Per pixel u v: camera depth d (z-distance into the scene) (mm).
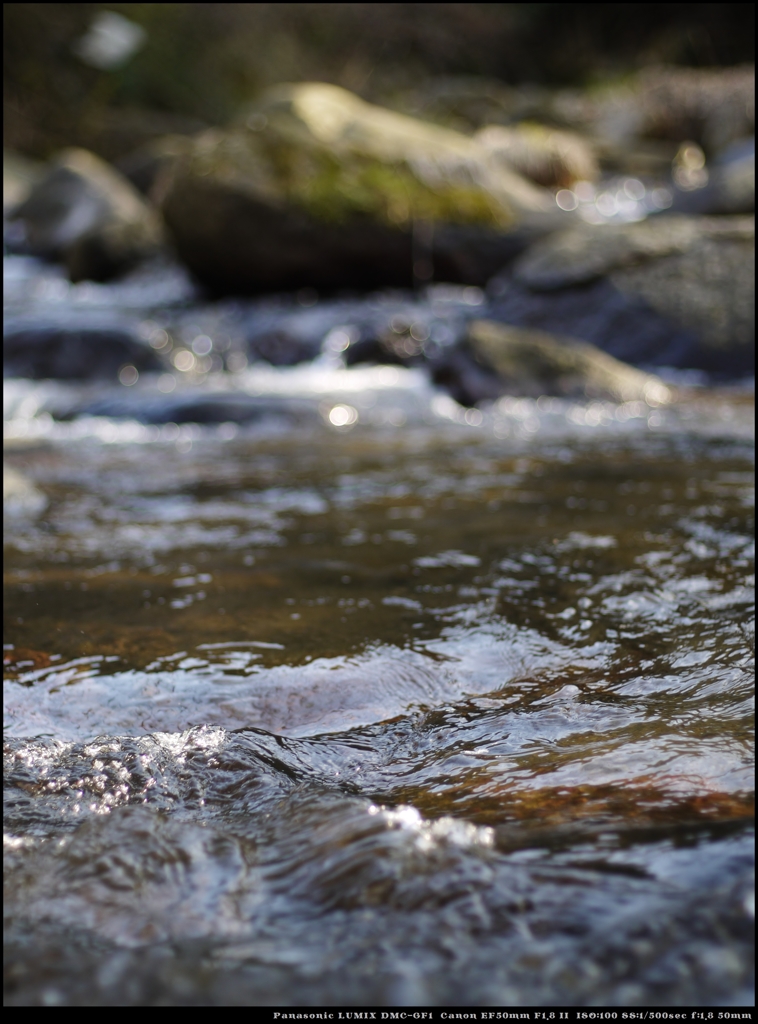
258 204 8633
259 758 1281
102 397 5473
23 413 5359
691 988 734
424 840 967
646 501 2891
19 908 875
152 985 754
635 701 1413
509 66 23594
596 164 13797
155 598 2006
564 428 4605
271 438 4574
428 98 19109
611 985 739
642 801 1063
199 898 885
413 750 1300
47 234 12602
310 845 975
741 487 3074
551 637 1723
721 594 1929
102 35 16281
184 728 1391
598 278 6719
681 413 4934
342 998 734
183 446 4398
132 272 10688
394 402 5469
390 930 815
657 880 867
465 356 5613
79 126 20203
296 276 8836
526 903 842
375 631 1778
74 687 1532
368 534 2561
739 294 6340
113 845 990
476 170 9242
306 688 1523
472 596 1975
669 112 15477
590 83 21812
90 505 3082
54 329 6766
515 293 7098
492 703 1446
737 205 7992
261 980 757
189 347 7242
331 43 23531
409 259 8734
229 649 1692
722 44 20828
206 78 22406
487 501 2969
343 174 8812
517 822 1030
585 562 2201
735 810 1021
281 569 2219
